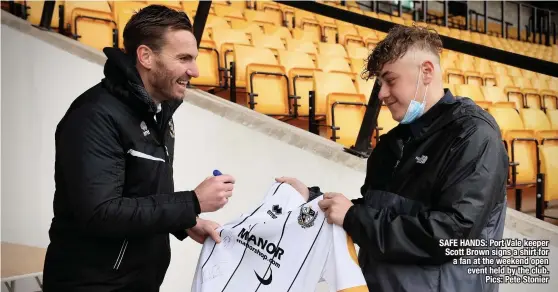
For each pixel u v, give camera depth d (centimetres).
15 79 332
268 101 386
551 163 317
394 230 124
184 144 268
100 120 138
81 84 307
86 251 146
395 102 134
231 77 381
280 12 749
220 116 256
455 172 122
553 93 582
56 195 146
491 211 124
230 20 623
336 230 138
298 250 144
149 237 155
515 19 1284
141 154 145
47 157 316
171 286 268
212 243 157
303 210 145
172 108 155
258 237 150
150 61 142
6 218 329
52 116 316
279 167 236
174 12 144
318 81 396
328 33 745
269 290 145
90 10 443
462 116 128
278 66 400
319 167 223
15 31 336
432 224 119
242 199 248
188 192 143
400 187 133
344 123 343
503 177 125
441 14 1162
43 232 316
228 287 151
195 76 146
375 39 742
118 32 439
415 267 129
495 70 695
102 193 134
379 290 134
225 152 254
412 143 133
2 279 222
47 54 321
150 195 142
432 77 132
